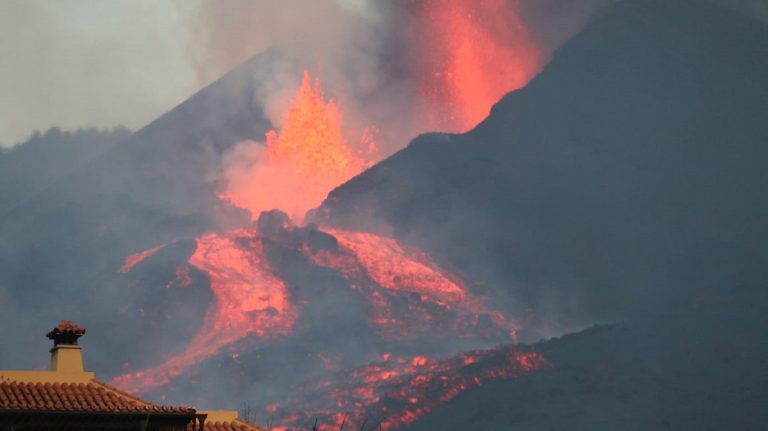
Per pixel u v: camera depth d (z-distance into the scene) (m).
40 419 169.62
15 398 174.50
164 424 175.75
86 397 179.00
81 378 183.88
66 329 187.50
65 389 180.75
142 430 166.25
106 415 171.38
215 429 188.75
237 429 190.50
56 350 185.62
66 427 171.12
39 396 176.75
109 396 180.75
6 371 180.25
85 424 171.88
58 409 169.50
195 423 179.00
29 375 181.00
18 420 169.00
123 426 173.38
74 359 186.00
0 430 167.75
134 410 174.00
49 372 182.12
